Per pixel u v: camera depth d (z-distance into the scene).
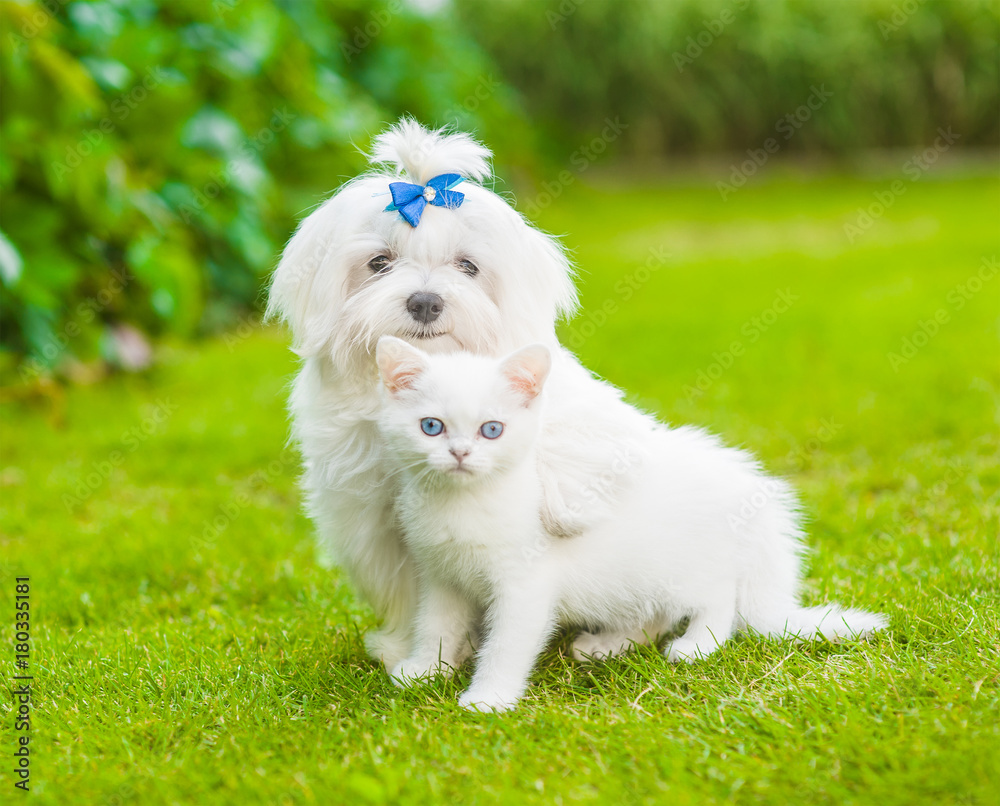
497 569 1.14
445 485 1.12
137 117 2.19
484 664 1.16
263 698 1.16
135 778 1.07
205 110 2.32
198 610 1.35
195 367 2.33
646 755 1.06
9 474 1.71
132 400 2.10
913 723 1.06
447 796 1.04
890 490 1.52
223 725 1.13
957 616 1.18
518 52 5.67
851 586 1.28
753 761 1.05
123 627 1.31
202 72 2.31
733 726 1.08
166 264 2.14
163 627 1.29
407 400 1.12
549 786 1.04
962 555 1.31
